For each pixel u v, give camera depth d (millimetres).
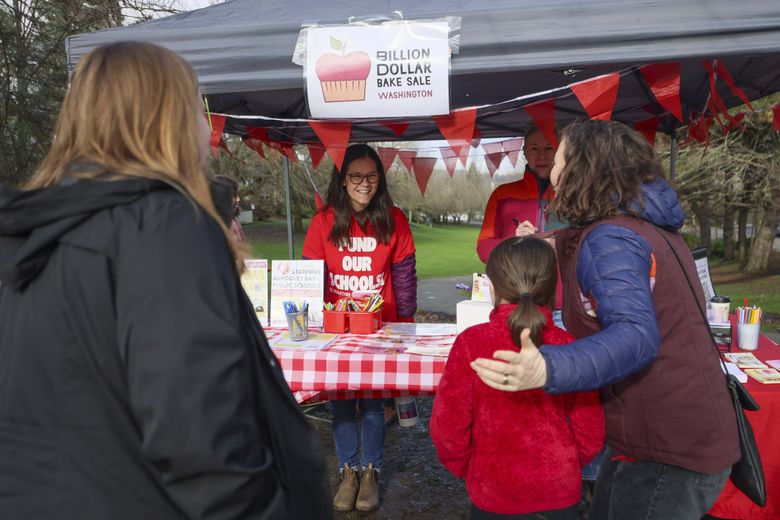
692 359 1336
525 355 1103
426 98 2283
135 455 745
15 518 725
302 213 21734
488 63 2221
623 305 1225
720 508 2197
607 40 2137
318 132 2471
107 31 2498
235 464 698
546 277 1489
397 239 2988
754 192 11922
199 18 2547
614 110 4316
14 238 769
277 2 2582
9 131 9609
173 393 667
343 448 2811
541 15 2178
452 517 2752
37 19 9672
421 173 4848
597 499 1595
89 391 741
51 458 739
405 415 2723
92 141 816
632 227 1345
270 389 880
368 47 2287
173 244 734
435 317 9016
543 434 1463
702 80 3566
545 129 2521
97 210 763
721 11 2059
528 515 1467
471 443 1572
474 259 19047
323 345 2305
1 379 792
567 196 1416
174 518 757
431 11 2270
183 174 836
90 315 732
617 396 1410
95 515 729
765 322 8398
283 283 2740
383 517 2754
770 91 3490
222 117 2617
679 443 1342
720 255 16062
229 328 718
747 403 1401
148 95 831
